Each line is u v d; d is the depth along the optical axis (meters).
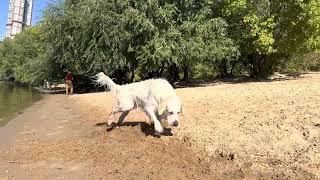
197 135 10.98
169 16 28.98
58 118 17.08
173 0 30.05
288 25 28.81
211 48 29.44
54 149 10.81
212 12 31.44
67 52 34.44
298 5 27.98
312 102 12.62
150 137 11.38
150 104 11.36
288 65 40.50
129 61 31.80
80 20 31.84
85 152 10.36
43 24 35.97
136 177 8.43
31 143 11.91
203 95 18.66
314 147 8.91
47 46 37.66
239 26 30.22
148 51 29.41
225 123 11.73
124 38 30.14
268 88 19.12
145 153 10.03
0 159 10.14
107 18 30.44
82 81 40.47
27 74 47.75
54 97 32.06
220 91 20.03
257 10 29.16
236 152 9.31
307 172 7.93
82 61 33.84
